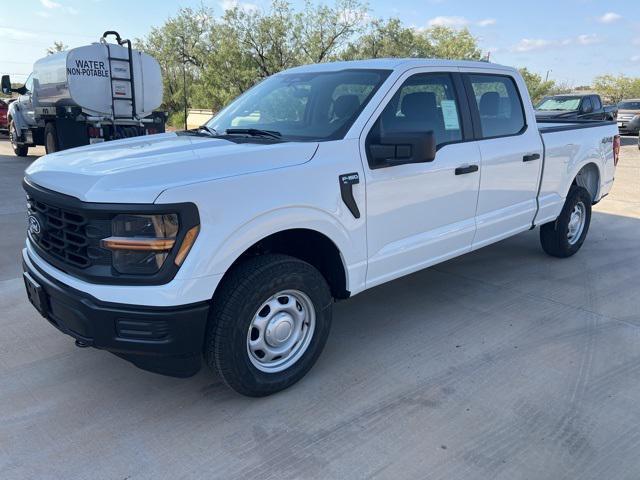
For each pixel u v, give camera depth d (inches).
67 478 100.7
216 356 115.3
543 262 234.5
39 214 121.0
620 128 967.6
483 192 175.3
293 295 126.8
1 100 922.7
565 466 104.5
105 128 467.8
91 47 444.8
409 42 1521.9
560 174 215.3
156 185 103.0
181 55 1712.6
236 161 114.7
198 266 105.1
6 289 191.5
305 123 146.7
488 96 181.8
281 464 105.0
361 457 106.9
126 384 132.6
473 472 102.7
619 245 263.1
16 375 135.2
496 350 151.6
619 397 128.2
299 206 120.6
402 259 150.8
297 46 1471.5
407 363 144.1
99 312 105.2
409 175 146.1
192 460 105.9
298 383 133.6
